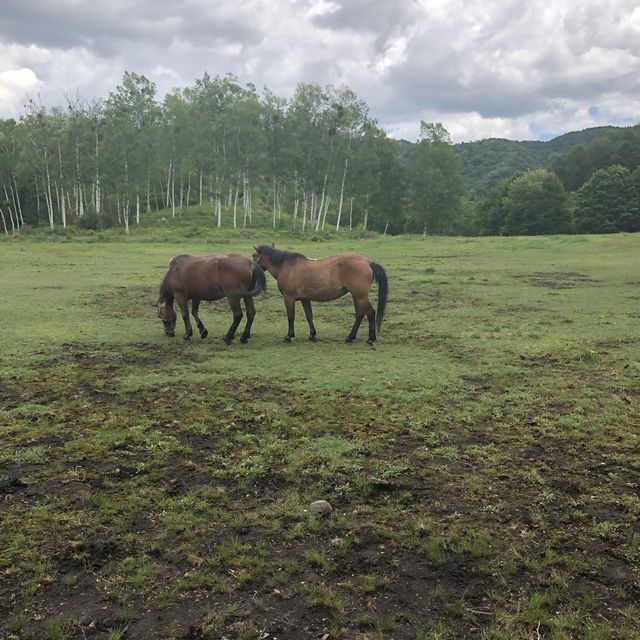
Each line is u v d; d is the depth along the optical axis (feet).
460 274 72.33
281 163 163.22
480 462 15.90
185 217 183.21
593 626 9.23
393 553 11.51
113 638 8.97
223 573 10.82
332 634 9.17
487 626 9.36
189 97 173.99
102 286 58.44
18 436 17.81
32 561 11.07
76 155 157.89
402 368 26.35
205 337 33.71
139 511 13.14
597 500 13.58
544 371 25.67
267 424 18.98
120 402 21.47
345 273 30.73
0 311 42.09
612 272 70.33
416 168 186.50
